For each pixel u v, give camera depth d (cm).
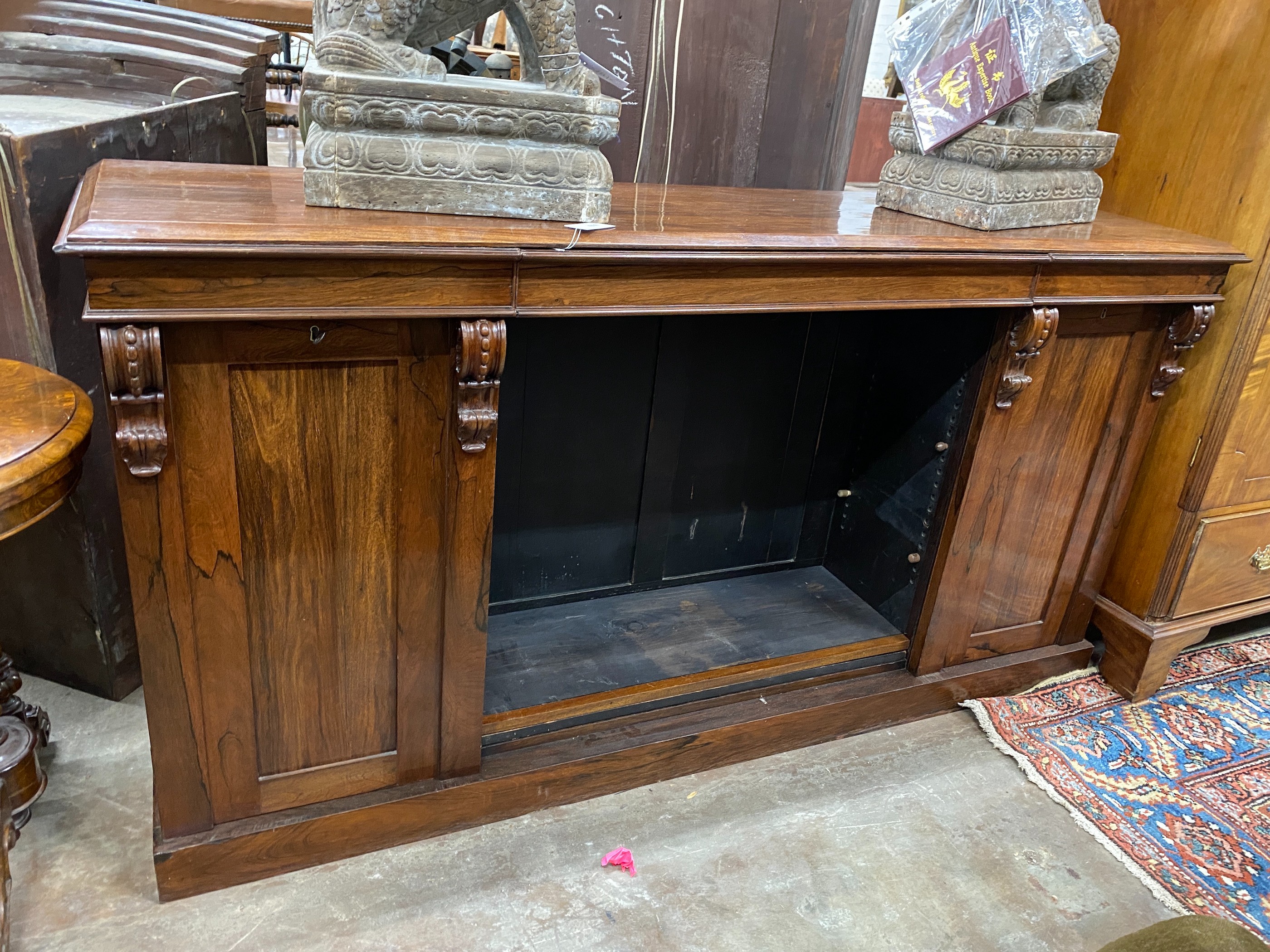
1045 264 156
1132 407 190
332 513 128
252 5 260
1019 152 156
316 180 119
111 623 175
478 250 114
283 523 125
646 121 176
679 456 202
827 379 210
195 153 181
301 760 143
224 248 102
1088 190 175
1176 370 186
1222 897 159
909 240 144
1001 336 166
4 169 135
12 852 146
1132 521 208
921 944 147
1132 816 176
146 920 137
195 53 194
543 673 178
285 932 137
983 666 205
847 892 155
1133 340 181
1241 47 175
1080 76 167
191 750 132
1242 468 195
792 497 223
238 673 130
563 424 186
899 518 203
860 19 184
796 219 153
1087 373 179
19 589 175
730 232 134
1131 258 162
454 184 123
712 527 217
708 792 175
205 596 123
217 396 114
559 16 121
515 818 163
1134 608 209
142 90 187
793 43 181
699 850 161
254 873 144
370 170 120
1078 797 180
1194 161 187
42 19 181
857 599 220
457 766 154
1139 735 199
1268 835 173
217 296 105
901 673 199
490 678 175
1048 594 206
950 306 153
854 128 198
